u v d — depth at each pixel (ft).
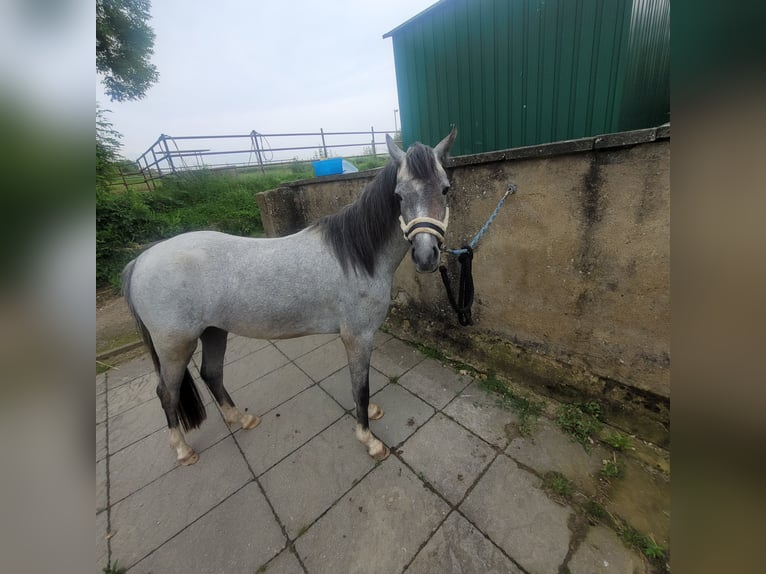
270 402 6.44
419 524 4.02
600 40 5.41
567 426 5.12
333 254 4.51
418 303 8.02
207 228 17.63
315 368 7.43
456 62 7.52
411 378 6.74
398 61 8.75
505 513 4.04
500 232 5.68
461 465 4.73
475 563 3.58
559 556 3.56
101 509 4.57
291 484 4.70
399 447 5.13
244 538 4.06
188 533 4.17
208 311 4.33
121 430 6.07
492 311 6.39
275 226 10.98
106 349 9.26
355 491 4.50
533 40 6.17
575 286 5.03
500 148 7.48
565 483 4.30
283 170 26.35
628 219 4.23
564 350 5.51
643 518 3.83
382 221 4.38
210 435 5.73
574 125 6.15
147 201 17.84
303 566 3.73
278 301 4.37
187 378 5.06
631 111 5.88
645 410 4.73
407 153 3.97
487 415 5.59
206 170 22.45
